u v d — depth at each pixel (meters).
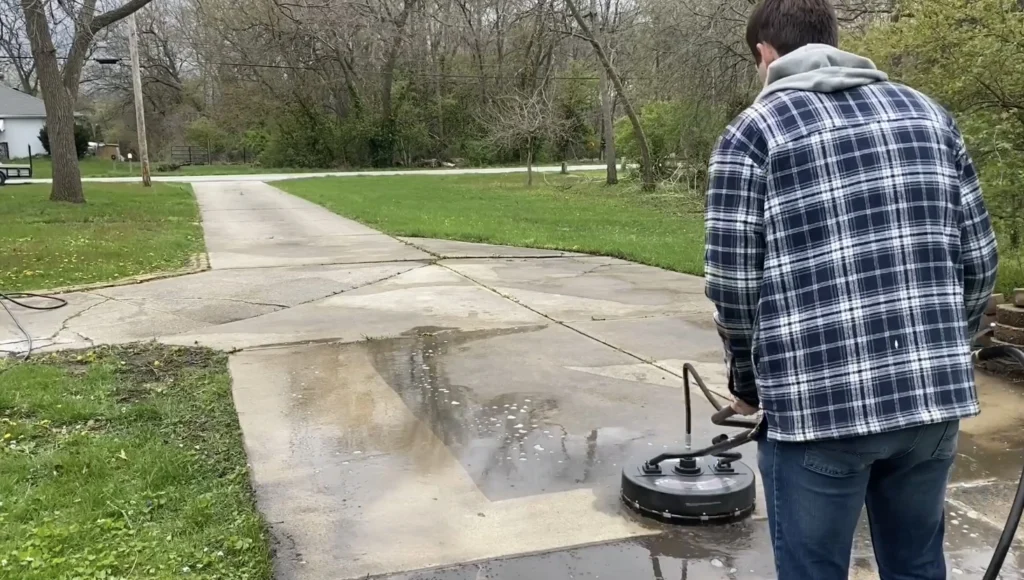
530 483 3.51
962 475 3.55
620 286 8.39
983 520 3.14
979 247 1.84
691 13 19.70
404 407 4.52
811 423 1.71
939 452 1.79
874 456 1.73
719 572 2.79
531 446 3.93
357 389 4.85
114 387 4.81
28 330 6.37
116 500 3.25
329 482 3.51
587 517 3.20
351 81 48.12
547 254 10.85
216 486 3.42
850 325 1.69
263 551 2.87
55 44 21.09
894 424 1.67
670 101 23.45
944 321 1.72
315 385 4.93
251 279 8.85
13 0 24.55
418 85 49.88
